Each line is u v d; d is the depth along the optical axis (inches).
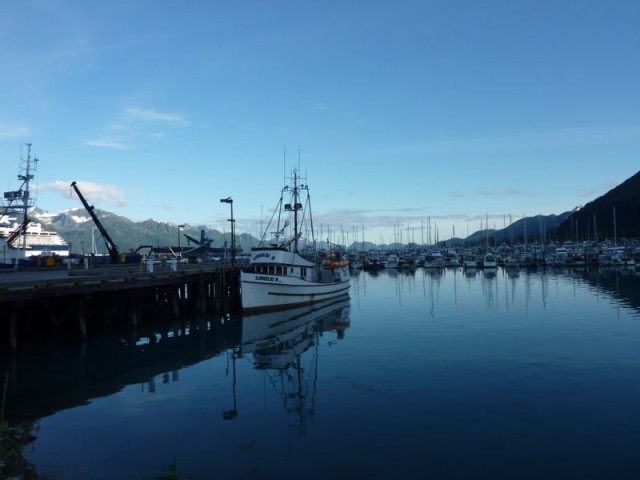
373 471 468.1
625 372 792.3
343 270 2194.9
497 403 650.2
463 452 504.4
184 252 3120.1
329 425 587.8
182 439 557.9
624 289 2177.7
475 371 812.6
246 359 987.3
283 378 818.2
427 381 760.3
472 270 3922.2
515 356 912.9
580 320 1332.4
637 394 679.1
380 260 4899.1
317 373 831.7
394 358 924.6
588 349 963.3
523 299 1871.3
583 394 682.2
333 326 1358.3
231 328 1391.5
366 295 2230.6
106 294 1326.3
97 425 610.9
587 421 581.3
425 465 477.4
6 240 2262.6
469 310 1603.1
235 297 1847.9
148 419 629.6
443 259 4749.0
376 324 1363.2
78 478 465.7
